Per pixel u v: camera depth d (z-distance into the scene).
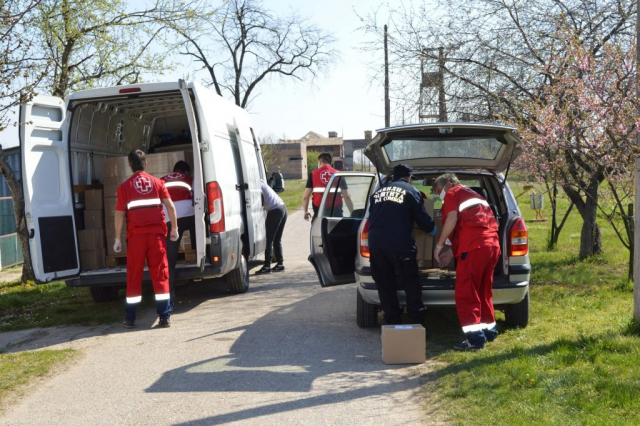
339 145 109.81
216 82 25.92
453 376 5.29
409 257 6.31
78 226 8.47
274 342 6.74
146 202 7.57
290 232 19.70
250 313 8.23
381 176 7.53
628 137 7.80
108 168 8.67
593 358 5.41
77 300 9.79
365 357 6.11
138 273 7.62
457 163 7.17
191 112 8.03
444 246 6.84
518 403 4.50
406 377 5.44
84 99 8.23
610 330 6.38
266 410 4.77
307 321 7.66
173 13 13.68
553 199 13.54
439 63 11.17
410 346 5.84
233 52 25.73
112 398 5.20
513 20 10.52
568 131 8.42
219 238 8.23
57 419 4.79
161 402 5.04
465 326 6.09
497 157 7.00
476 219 6.11
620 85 7.99
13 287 11.68
